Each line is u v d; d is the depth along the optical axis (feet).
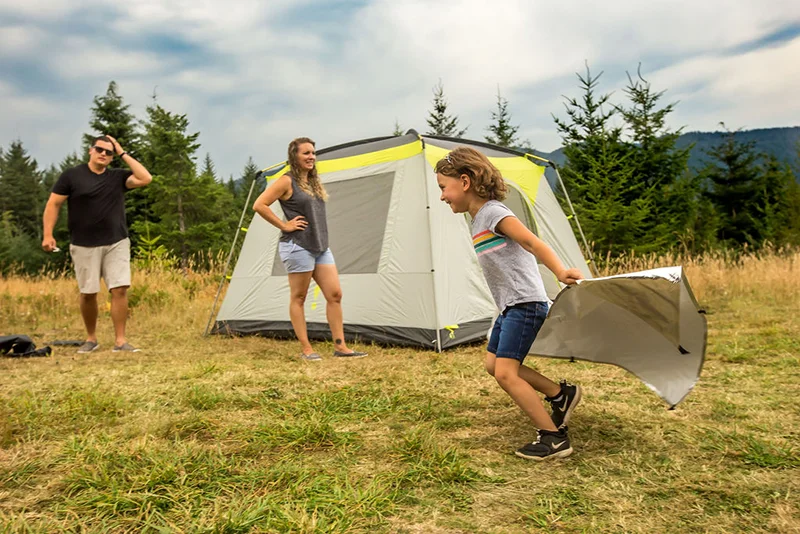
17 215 194.18
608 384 12.90
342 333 16.94
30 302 28.89
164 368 15.10
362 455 8.70
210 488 7.38
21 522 6.46
